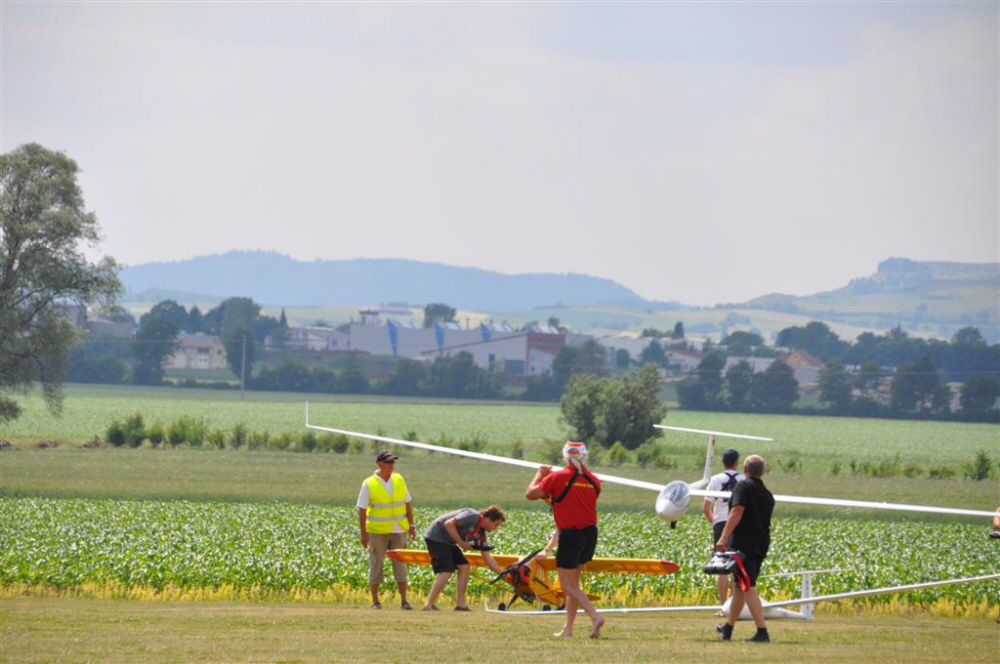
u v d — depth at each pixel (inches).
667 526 5022.1
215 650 1706.4
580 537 1887.3
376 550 2591.0
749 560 1884.8
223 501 6412.4
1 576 3058.6
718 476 2282.2
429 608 2461.9
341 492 7081.7
